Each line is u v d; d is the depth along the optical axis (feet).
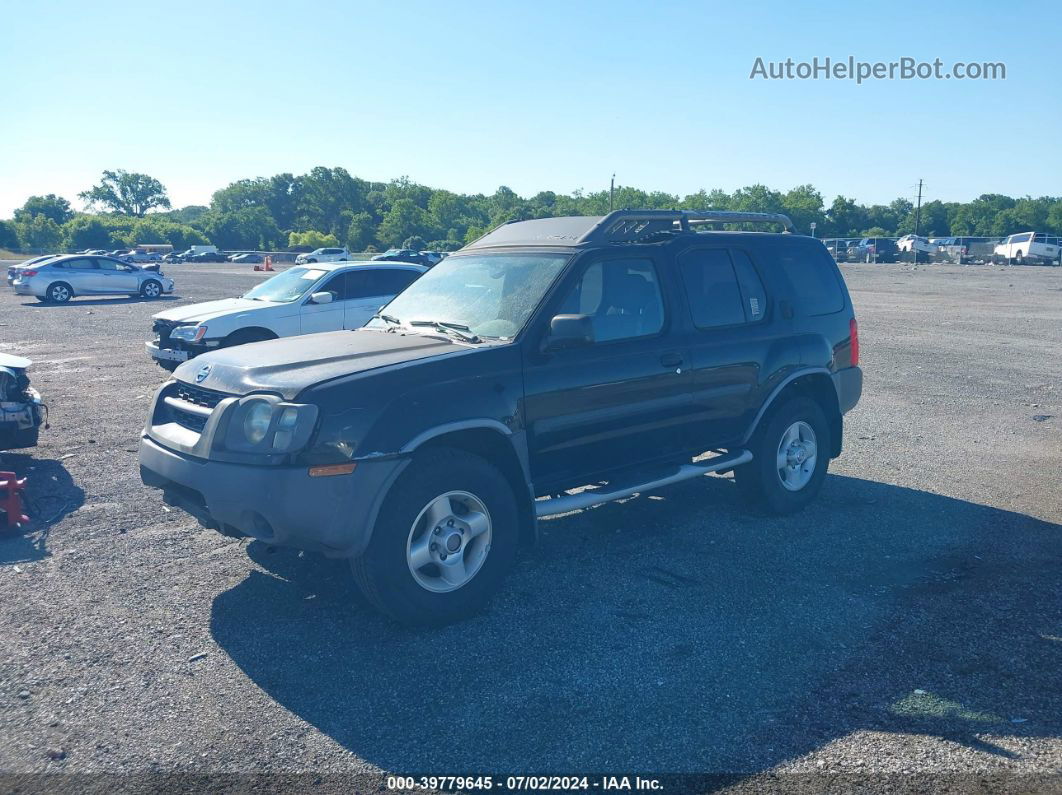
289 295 40.65
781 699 12.27
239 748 11.18
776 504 20.48
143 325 67.72
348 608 15.51
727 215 20.89
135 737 11.43
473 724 11.68
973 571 17.12
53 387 38.40
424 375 14.64
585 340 15.52
